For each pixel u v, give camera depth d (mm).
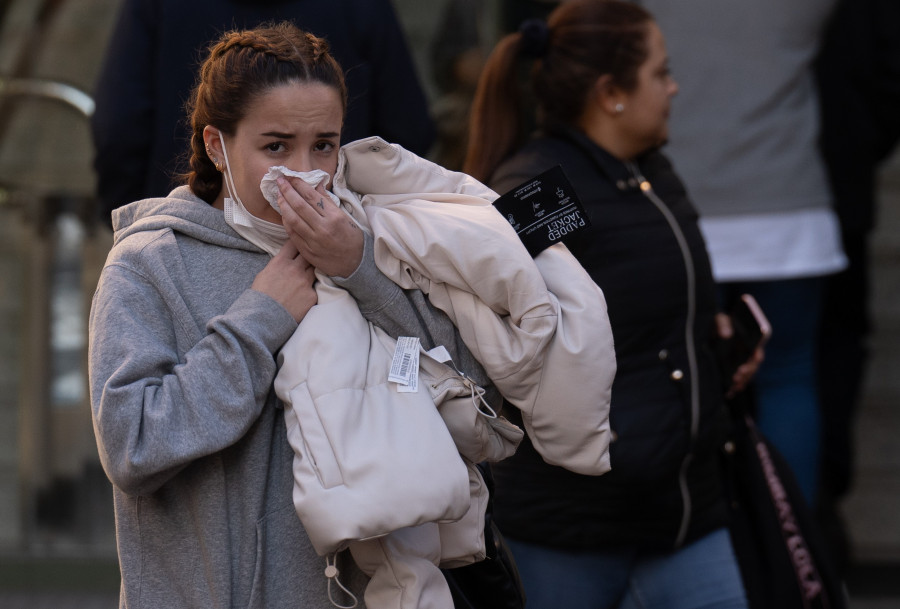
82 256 16453
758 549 10594
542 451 7398
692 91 13758
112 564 16484
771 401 14281
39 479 16797
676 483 9859
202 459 6941
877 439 17062
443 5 16031
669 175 10234
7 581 16359
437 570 6988
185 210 7203
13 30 16281
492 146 10531
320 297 6977
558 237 7391
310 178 6816
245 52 6871
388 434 6574
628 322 9617
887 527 17016
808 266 13984
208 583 6945
